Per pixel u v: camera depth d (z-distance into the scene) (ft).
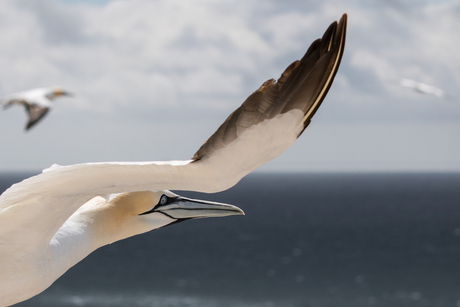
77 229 14.65
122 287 201.26
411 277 216.13
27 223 11.59
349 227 393.29
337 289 196.85
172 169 10.05
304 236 350.43
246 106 9.47
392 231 368.68
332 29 9.18
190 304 174.60
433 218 441.68
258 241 332.19
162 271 235.61
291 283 208.33
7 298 12.26
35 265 12.19
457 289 192.13
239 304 174.81
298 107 9.43
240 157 9.82
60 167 11.29
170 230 402.93
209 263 256.73
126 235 16.11
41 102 51.08
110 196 16.14
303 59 9.29
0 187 545.85
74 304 174.19
